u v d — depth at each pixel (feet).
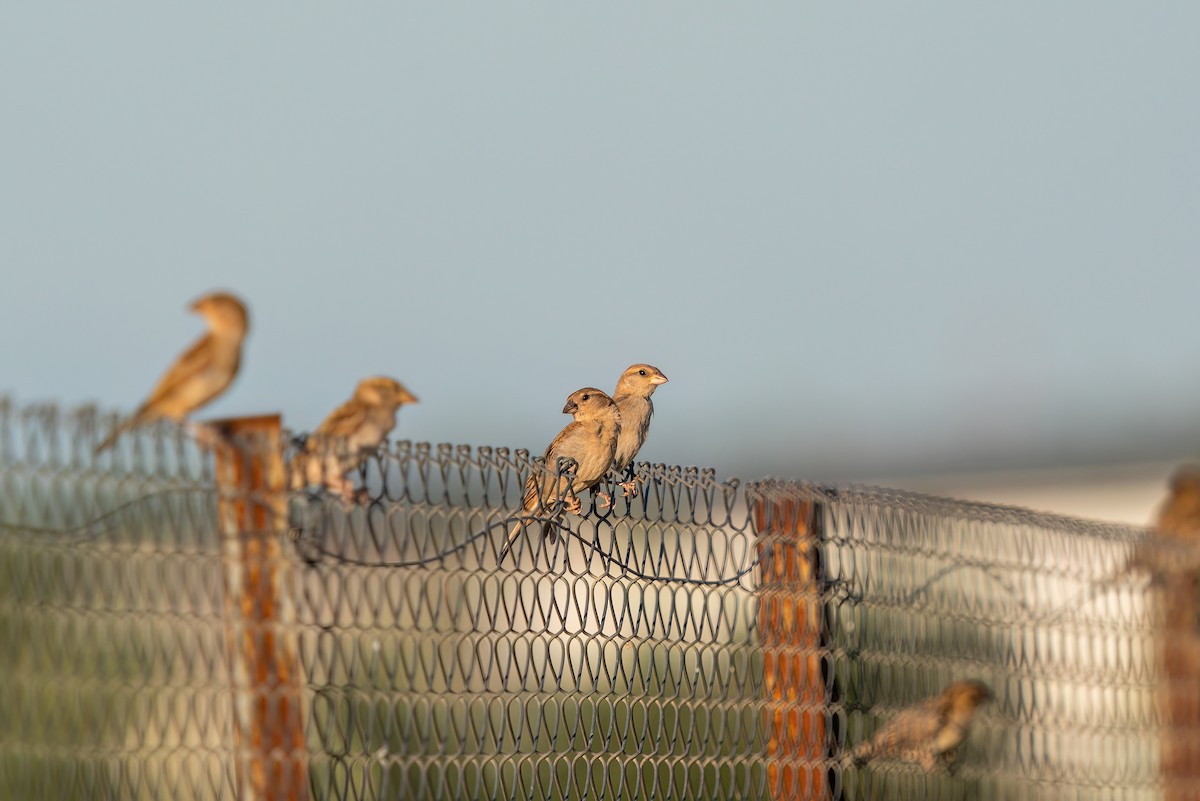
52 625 25.14
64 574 25.17
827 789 37.99
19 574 24.73
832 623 39.01
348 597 29.17
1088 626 46.68
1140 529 48.70
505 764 37.47
